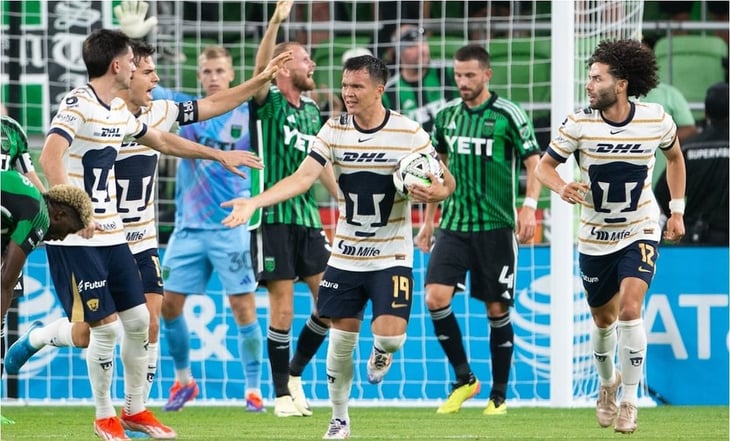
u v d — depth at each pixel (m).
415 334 36.16
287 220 31.25
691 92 45.62
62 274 23.31
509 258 32.06
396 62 40.84
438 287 31.95
